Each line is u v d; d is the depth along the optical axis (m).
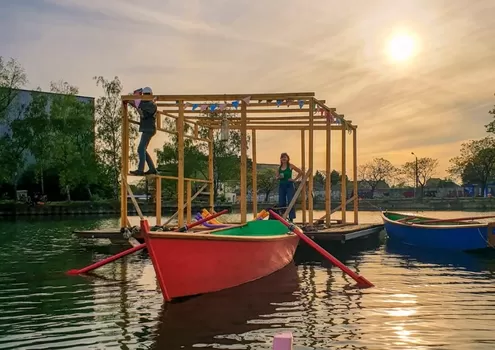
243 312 6.94
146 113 13.59
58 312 7.02
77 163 45.97
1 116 44.59
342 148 18.03
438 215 40.81
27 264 11.80
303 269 10.94
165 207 47.06
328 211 16.20
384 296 8.02
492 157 69.69
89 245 16.02
